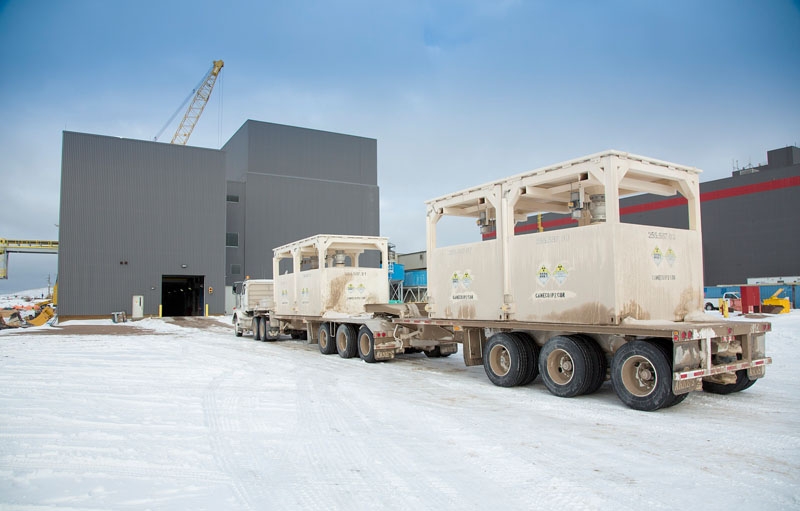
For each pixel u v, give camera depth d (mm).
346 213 55312
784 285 39844
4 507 4105
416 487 4555
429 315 11391
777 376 9875
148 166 42969
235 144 56031
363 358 13469
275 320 19172
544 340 9250
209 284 44531
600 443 5855
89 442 5941
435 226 11484
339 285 15859
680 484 4570
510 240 9516
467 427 6641
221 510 4059
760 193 44844
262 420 7074
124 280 41406
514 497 4309
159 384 9953
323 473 4934
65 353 15453
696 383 7207
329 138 56125
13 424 6746
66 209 40062
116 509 4074
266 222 51156
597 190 9445
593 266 8047
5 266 57188
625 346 7625
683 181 8844
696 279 8852
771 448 5590
